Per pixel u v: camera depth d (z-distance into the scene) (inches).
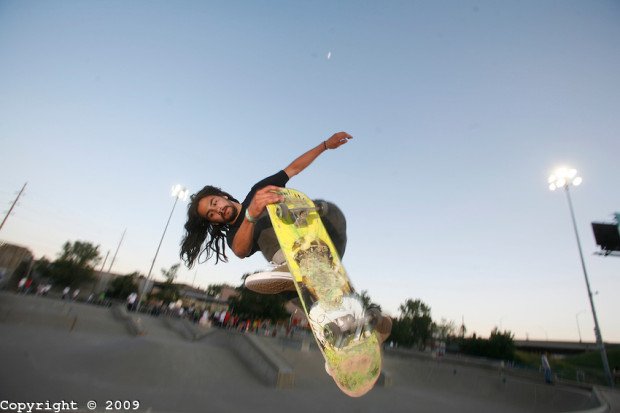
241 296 1464.1
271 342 680.4
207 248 103.6
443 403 457.1
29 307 725.9
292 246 74.5
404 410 371.9
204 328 948.6
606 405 326.3
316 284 70.1
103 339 590.9
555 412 482.6
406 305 1925.4
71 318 713.0
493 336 1320.1
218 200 96.0
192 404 278.2
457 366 826.8
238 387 375.9
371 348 64.1
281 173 94.0
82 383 291.3
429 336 1798.7
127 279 1721.2
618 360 1165.7
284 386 405.1
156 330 876.6
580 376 845.8
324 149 99.6
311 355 599.8
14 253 1536.7
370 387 59.1
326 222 85.6
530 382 611.2
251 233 83.7
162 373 363.9
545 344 2284.7
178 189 1154.7
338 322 64.9
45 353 373.7
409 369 703.1
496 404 518.0
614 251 472.7
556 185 749.3
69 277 1777.8
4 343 396.2
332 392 418.3
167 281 1934.1
